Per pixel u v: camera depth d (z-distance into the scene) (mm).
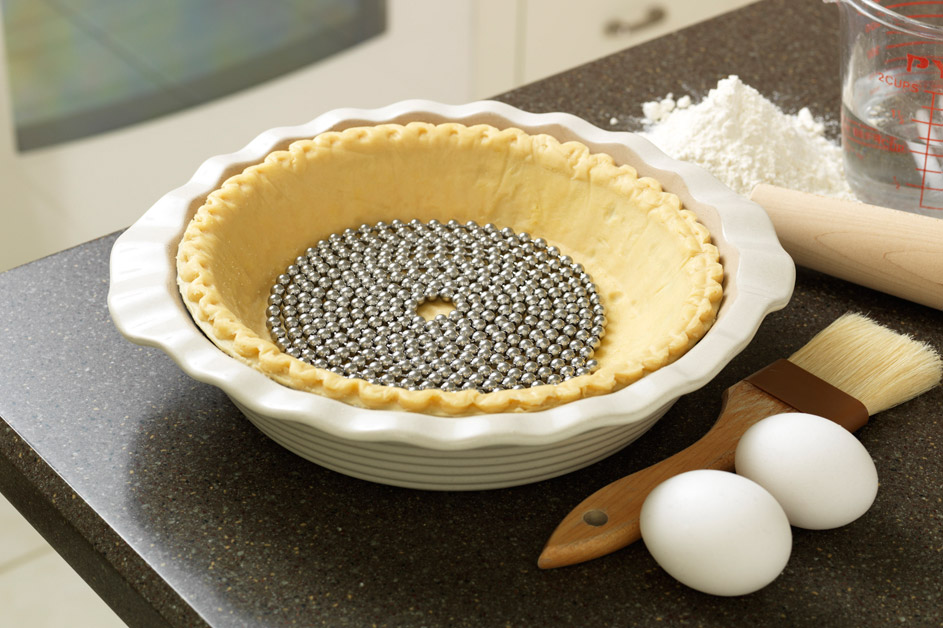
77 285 936
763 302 827
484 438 751
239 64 1669
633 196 917
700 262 867
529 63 1855
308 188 932
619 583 780
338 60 1737
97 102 1594
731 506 752
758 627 763
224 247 881
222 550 787
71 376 872
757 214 886
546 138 947
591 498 796
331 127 951
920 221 914
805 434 787
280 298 908
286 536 795
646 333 884
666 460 814
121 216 1694
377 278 928
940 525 809
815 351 876
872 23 938
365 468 802
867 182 982
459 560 789
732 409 843
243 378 772
